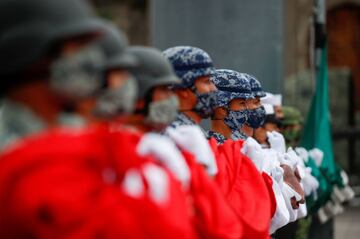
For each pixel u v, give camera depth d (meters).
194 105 7.05
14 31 4.43
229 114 9.11
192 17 13.72
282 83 14.17
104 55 5.00
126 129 5.19
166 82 6.07
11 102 4.56
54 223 4.27
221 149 8.02
